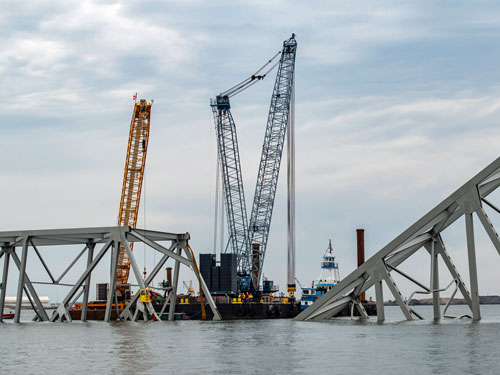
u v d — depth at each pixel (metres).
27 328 121.31
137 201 197.00
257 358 68.88
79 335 101.94
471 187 95.38
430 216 99.12
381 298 109.31
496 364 60.78
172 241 138.75
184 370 60.50
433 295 123.56
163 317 165.00
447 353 68.81
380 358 66.62
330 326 117.00
